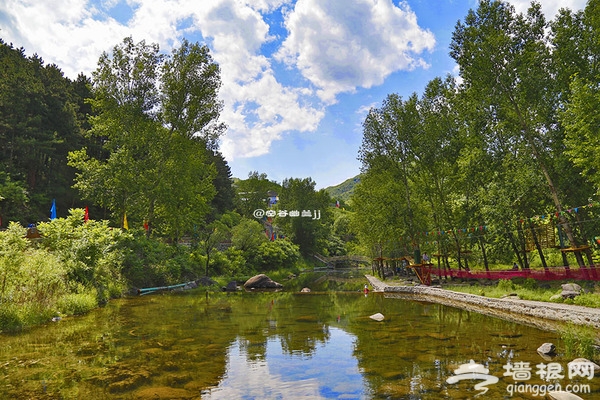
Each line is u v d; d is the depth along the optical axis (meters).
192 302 21.84
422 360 8.82
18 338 11.21
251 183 94.12
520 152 22.91
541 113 21.42
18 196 37.28
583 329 11.17
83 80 54.62
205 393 6.76
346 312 17.91
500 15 21.98
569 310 12.93
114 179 31.12
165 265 31.66
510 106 21.59
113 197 33.03
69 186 47.28
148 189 33.31
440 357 9.04
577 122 17.09
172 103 34.34
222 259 44.97
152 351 9.87
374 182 39.09
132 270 27.59
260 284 36.09
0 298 12.52
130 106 32.31
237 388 7.05
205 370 8.23
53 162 47.12
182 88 34.16
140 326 13.47
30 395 6.56
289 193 93.31
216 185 78.50
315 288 35.50
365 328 13.36
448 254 32.59
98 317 15.31
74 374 7.81
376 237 38.03
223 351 9.99
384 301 23.17
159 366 8.50
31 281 13.83
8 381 7.34
